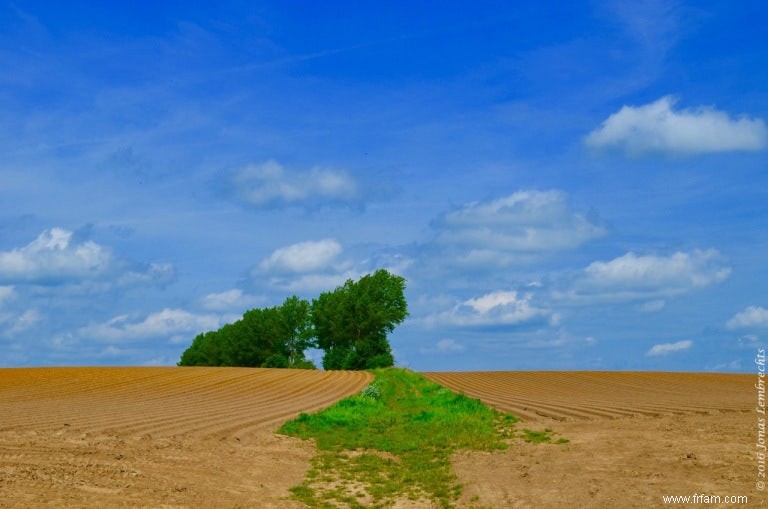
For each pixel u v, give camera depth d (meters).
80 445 22.06
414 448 26.12
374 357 95.19
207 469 20.50
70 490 15.59
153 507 15.13
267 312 115.25
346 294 101.00
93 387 52.91
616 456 20.94
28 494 14.72
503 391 54.06
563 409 36.66
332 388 57.09
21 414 31.42
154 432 26.95
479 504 16.97
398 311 99.44
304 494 18.61
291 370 81.69
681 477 17.38
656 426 26.80
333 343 103.12
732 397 45.06
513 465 21.39
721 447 20.75
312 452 25.66
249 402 43.62
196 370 78.06
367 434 30.14
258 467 21.80
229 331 123.31
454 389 57.19
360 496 18.64
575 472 19.28
